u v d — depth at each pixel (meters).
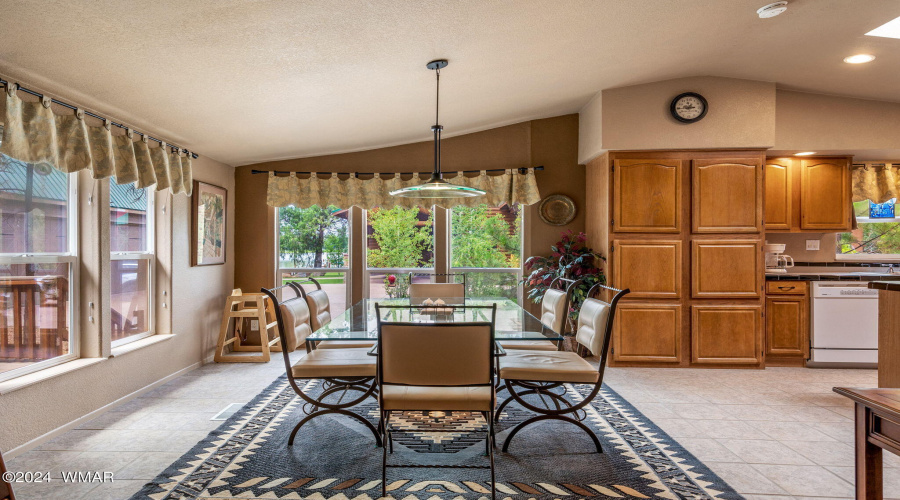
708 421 3.08
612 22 2.96
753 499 2.11
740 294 4.41
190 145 4.12
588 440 2.77
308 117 3.86
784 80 4.25
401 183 5.20
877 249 5.30
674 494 2.15
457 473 2.35
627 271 4.48
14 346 2.62
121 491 2.14
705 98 4.32
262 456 2.52
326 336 2.49
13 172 2.61
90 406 3.03
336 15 2.36
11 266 2.61
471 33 2.81
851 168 4.79
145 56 2.44
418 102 3.94
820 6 2.94
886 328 2.94
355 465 2.43
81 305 3.10
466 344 2.14
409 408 2.23
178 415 3.13
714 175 4.41
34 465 2.39
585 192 5.17
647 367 4.49
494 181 5.16
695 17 3.01
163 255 4.02
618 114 4.37
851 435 2.85
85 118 2.91
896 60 3.70
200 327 4.53
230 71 2.79
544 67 3.59
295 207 5.33
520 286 5.32
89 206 3.10
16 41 2.11
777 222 4.79
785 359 4.62
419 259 5.41
